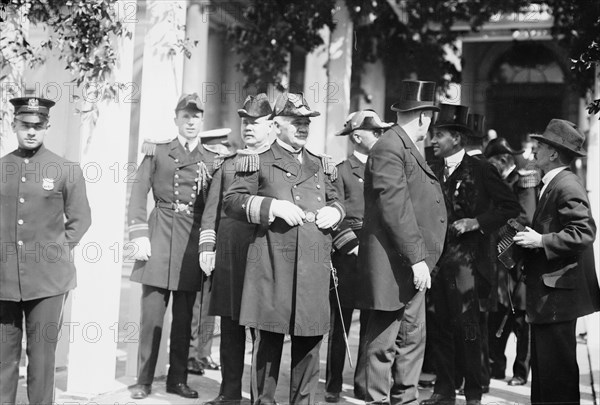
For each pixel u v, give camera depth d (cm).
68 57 522
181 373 515
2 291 418
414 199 433
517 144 1311
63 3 520
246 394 522
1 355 427
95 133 511
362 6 916
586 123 1176
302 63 1040
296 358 425
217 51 998
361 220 525
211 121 991
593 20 764
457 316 481
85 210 439
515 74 1317
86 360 505
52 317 429
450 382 484
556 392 423
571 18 811
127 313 732
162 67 600
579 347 731
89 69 509
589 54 496
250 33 916
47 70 635
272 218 402
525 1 942
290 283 412
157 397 507
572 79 866
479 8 985
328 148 888
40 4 523
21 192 425
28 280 420
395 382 438
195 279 514
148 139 534
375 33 1031
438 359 487
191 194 523
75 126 600
